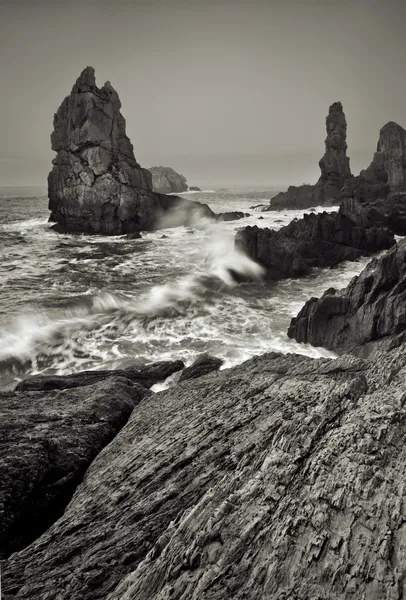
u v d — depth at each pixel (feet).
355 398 25.43
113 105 162.40
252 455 23.06
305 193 221.87
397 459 19.89
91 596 17.56
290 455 21.27
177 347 63.98
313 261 102.37
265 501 19.01
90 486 26.63
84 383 47.91
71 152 158.51
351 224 112.78
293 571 15.92
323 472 19.69
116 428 35.81
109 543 20.51
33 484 27.14
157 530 20.54
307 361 35.60
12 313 74.54
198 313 77.56
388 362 28.81
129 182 161.99
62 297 84.43
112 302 82.43
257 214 199.11
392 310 53.78
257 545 17.13
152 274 102.73
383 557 15.88
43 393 41.45
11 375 55.93
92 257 121.39
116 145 161.99
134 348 63.72
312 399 27.96
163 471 25.32
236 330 70.23
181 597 15.75
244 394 32.71
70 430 32.89
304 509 18.12
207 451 25.81
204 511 19.29
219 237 144.97
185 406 34.50
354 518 17.44
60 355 61.31
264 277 96.07
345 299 59.98
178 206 176.04
